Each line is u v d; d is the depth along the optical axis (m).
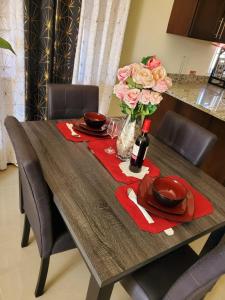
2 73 1.92
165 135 1.69
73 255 1.62
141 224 0.91
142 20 2.42
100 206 0.96
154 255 0.81
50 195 1.05
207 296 1.50
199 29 2.37
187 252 1.17
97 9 1.98
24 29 1.78
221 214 1.06
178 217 0.96
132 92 1.07
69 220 0.87
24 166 0.87
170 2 2.45
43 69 2.04
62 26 2.00
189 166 1.40
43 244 1.11
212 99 2.55
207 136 1.46
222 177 2.37
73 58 2.13
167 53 2.78
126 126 1.25
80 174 1.13
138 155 1.17
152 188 1.04
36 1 1.80
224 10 2.42
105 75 2.41
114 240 0.83
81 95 1.82
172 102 2.66
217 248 0.73
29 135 1.37
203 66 3.16
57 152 1.26
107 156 1.30
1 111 2.01
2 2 1.70
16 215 1.84
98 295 0.82
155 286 0.99
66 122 1.58
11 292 1.35
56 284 1.43
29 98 2.12
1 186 2.10
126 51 2.52
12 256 1.54
